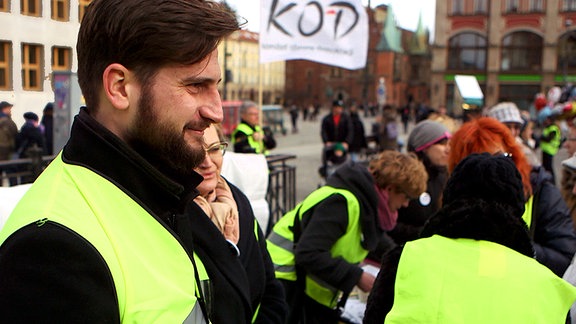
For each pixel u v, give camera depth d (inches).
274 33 241.4
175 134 41.3
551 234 103.3
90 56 40.5
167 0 39.6
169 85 40.4
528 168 103.0
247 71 2970.0
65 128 100.1
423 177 107.0
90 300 35.7
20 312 34.1
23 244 35.2
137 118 40.6
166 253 41.8
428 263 61.8
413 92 3513.8
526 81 1902.1
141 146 41.9
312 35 244.7
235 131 309.7
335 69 3435.0
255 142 310.0
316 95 3521.2
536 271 60.8
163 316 39.3
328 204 100.6
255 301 66.1
